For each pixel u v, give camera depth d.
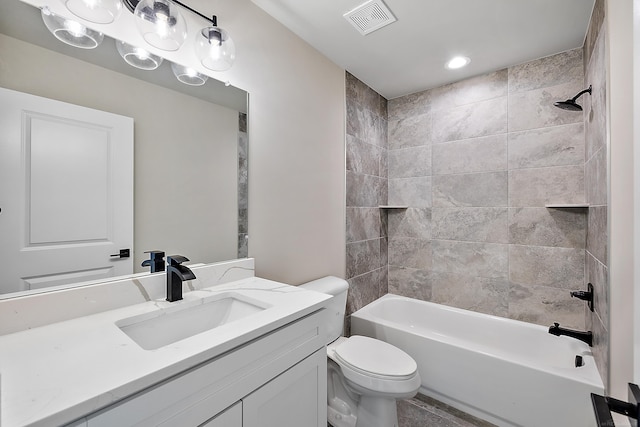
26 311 0.82
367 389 1.35
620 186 1.16
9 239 0.82
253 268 1.46
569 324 1.90
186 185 1.23
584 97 1.79
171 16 0.98
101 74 0.99
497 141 2.18
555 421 1.40
